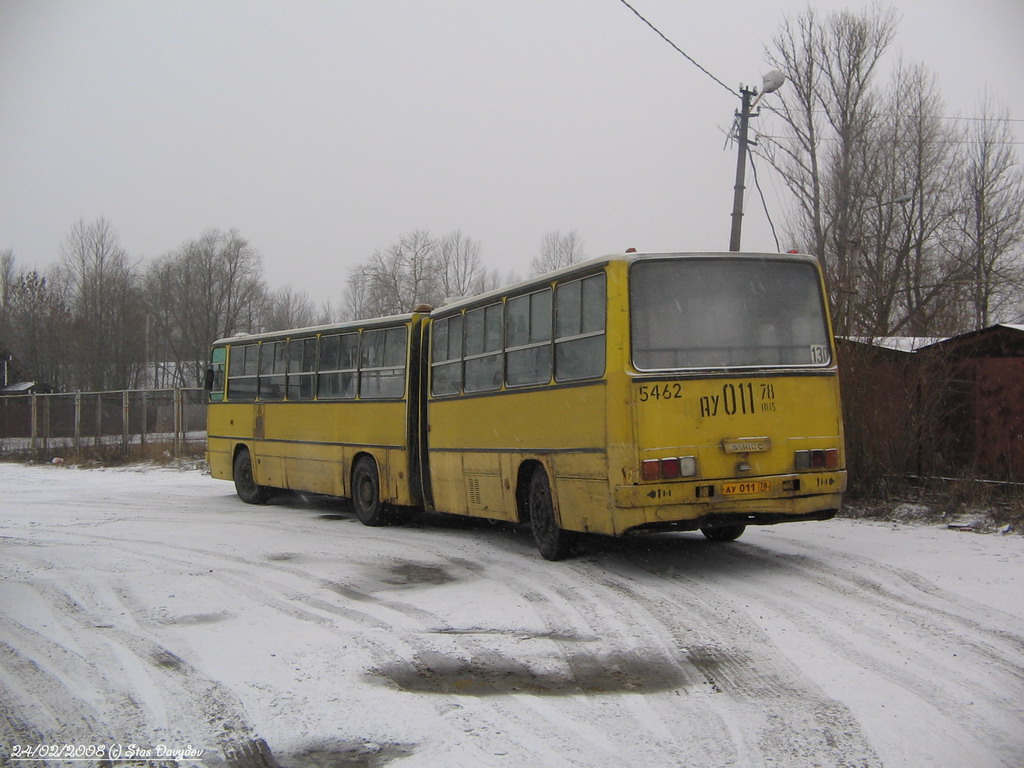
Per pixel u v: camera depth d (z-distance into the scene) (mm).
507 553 11422
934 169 27641
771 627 7262
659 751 4934
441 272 46031
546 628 7555
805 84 28094
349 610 8359
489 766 4785
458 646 7074
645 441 8938
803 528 12516
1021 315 28484
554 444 10188
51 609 8602
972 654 6422
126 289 55656
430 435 13453
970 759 4727
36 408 37875
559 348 10148
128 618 8203
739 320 9453
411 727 5398
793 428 9367
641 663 6527
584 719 5457
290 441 17016
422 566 10633
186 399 33375
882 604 7809
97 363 54406
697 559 10383
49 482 26078
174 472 28703
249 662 6766
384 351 14469
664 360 9141
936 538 11055
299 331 16953
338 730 5379
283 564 10859
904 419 13812
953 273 26750
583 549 11086
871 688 5824
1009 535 11062
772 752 4879
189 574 10242
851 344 14227
